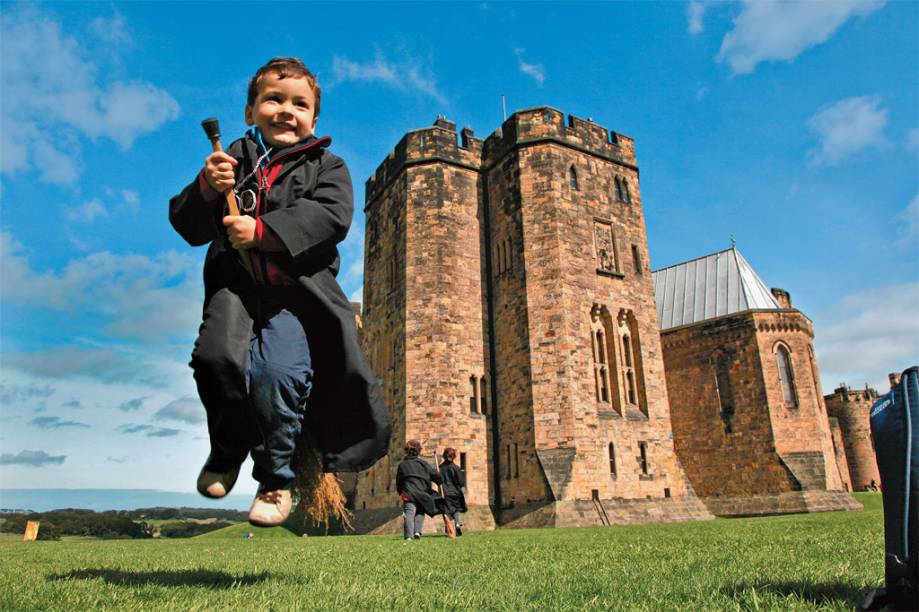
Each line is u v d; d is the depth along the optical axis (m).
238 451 3.22
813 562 5.24
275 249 2.98
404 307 32.12
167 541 16.59
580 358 29.50
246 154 3.49
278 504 3.14
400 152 35.75
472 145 35.94
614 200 34.22
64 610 3.30
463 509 15.14
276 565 6.67
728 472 39.22
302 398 3.15
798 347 39.59
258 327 3.24
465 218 34.16
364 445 3.34
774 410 38.34
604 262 32.75
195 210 3.29
